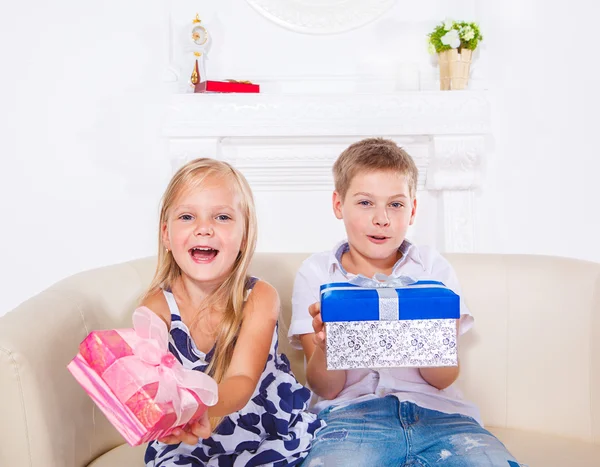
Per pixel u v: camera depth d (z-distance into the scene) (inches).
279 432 43.9
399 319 41.9
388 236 50.8
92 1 94.8
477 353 57.1
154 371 34.4
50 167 96.4
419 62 94.6
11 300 98.0
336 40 94.3
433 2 94.1
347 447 42.2
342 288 43.9
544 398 55.4
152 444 45.4
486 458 40.5
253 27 94.0
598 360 52.8
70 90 95.6
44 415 39.3
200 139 87.9
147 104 95.7
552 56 95.0
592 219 96.9
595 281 55.1
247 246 46.9
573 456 49.4
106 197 97.0
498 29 94.7
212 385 35.6
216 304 46.4
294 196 94.4
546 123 95.9
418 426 44.8
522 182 96.7
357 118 87.2
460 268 58.9
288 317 58.9
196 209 44.6
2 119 95.7
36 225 97.2
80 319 47.6
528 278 57.5
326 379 48.5
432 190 94.0
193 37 90.8
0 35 95.0
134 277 57.1
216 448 43.2
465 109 87.6
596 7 94.3
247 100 87.0
